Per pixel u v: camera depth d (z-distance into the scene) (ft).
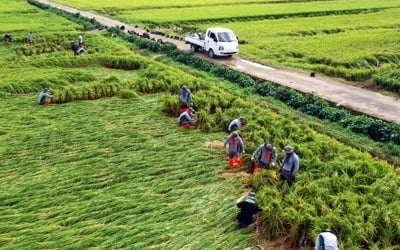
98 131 82.53
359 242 50.44
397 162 74.13
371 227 51.39
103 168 68.90
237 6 269.03
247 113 87.20
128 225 54.85
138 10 262.67
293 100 100.32
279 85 114.52
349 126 87.40
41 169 69.10
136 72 125.49
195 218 56.39
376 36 176.24
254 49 155.22
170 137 80.43
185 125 84.94
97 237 52.54
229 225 55.06
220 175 66.95
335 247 46.11
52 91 103.71
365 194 57.93
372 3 282.77
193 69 132.46
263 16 230.48
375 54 144.36
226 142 69.56
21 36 171.32
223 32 144.56
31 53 154.30
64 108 95.40
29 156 73.51
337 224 51.80
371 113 95.35
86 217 56.59
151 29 202.08
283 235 53.11
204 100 92.58
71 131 82.48
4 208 59.06
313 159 66.80
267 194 58.39
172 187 63.57
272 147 65.36
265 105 99.81
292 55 148.56
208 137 80.69
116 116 90.43
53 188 63.46
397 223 51.57
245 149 72.95
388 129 82.79
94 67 132.77
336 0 301.02
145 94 105.50
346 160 67.31
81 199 60.75
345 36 178.81
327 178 61.72
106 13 254.88
